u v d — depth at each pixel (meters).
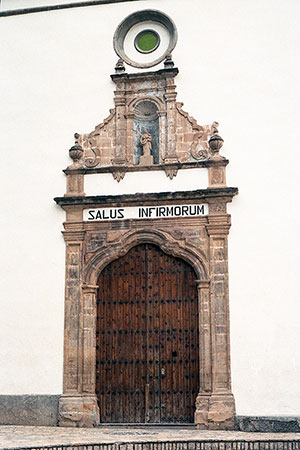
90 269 23.44
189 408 22.50
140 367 23.06
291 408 21.53
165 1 24.70
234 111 23.56
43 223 23.94
